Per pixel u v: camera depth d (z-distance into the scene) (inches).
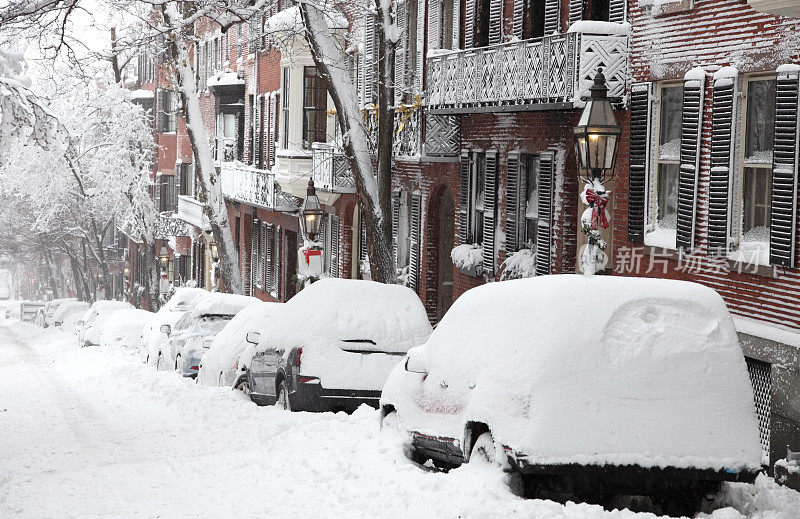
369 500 734.5
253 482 868.6
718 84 1326.3
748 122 1307.8
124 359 2721.5
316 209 2043.6
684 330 720.3
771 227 1212.5
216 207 3093.0
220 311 2050.9
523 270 1937.7
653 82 1502.2
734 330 730.8
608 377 697.6
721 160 1318.9
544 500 668.7
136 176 4906.5
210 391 1603.1
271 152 3575.3
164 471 963.3
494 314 784.3
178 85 3034.0
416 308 1312.7
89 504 813.2
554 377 695.1
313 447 965.8
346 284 1322.6
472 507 664.4
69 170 5147.6
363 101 2733.8
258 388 1419.8
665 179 1501.0
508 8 2021.4
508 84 1852.9
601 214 937.5
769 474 1154.0
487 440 745.0
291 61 3041.3
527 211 1990.7
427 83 2266.2
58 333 4731.8
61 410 1593.3
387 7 2021.4
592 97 1102.4
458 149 2258.9
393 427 927.0
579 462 679.7
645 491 725.3
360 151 2050.9
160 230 5565.9
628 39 1587.1
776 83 1225.4
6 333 5423.2
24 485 904.9
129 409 1567.4
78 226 6112.2
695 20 1393.9
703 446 693.9
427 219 2464.3
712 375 709.9
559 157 1830.7
